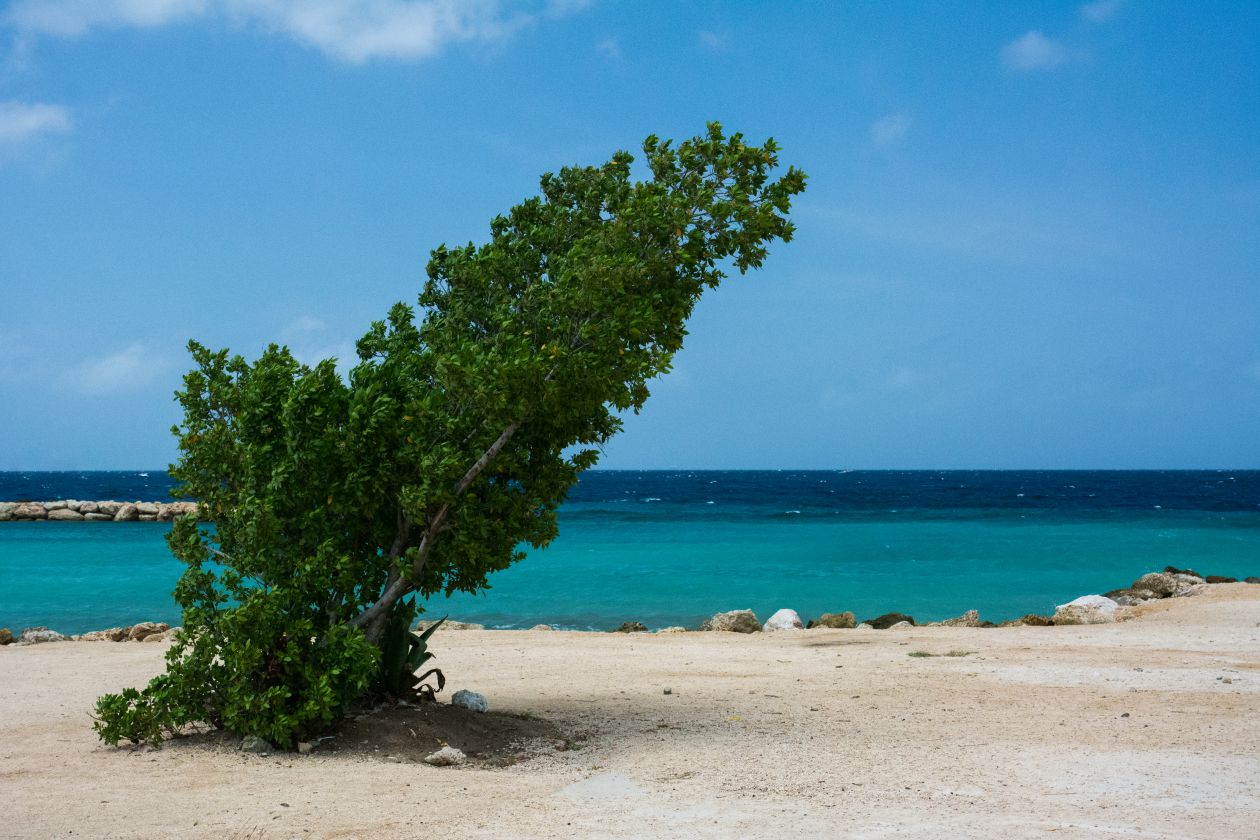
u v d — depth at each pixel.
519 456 10.88
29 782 8.41
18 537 55.41
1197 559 42.38
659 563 40.78
